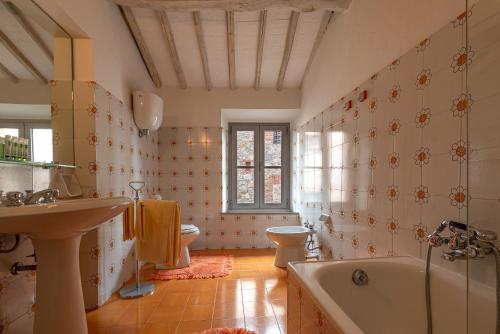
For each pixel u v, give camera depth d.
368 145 1.68
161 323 1.67
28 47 1.49
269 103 3.31
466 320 0.99
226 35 2.55
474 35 0.99
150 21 2.39
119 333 1.57
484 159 0.96
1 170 1.28
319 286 1.06
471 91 1.00
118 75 2.22
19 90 1.42
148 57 2.76
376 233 1.59
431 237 1.08
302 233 2.52
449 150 1.10
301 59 2.85
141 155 2.73
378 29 1.58
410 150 1.32
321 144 2.52
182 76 3.06
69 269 1.22
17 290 1.32
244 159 3.77
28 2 1.42
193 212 3.29
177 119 3.29
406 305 1.22
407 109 1.34
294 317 1.20
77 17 1.63
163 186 3.28
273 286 2.20
